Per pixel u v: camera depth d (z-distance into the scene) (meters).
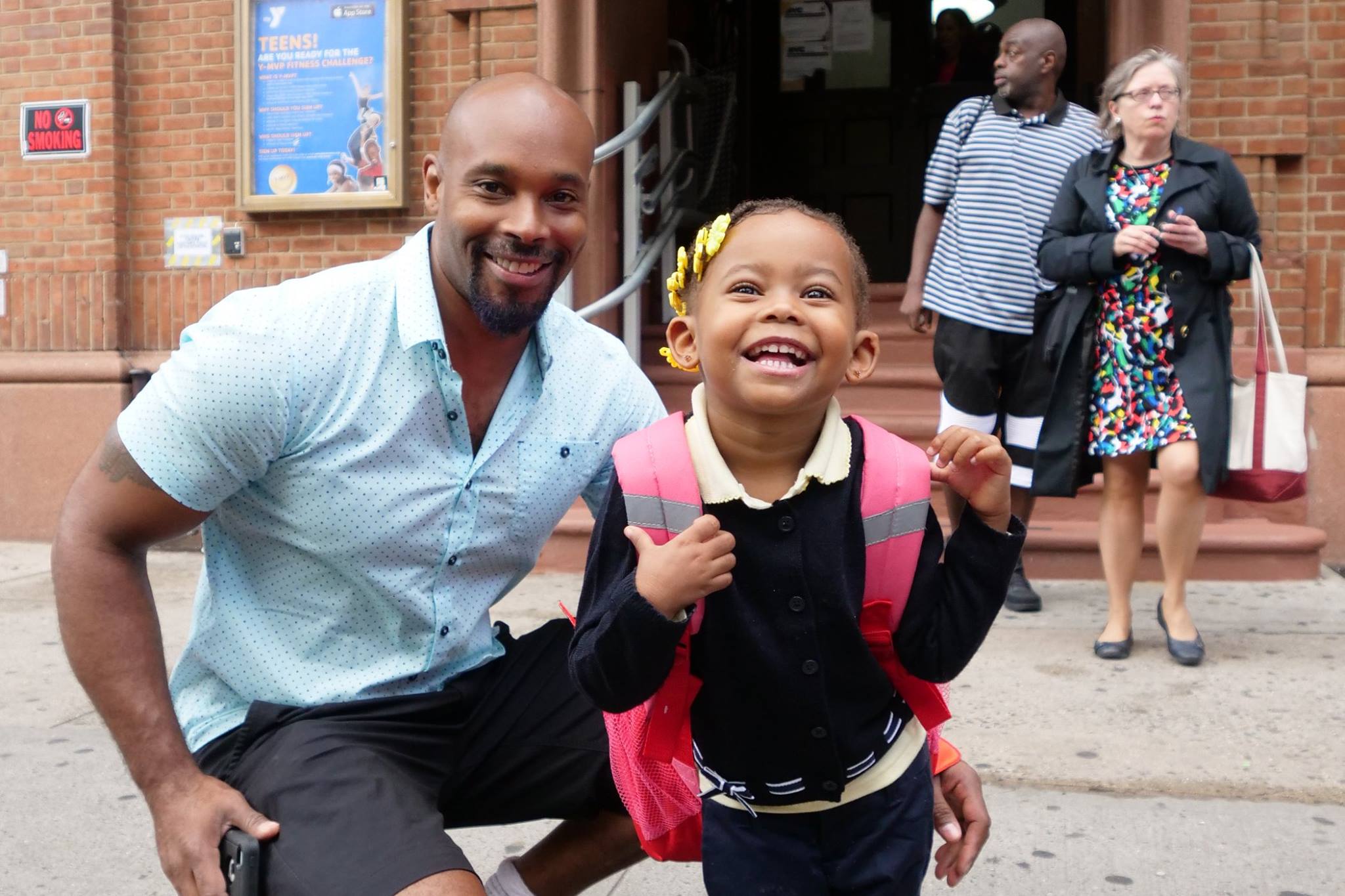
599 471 2.12
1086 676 4.03
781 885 1.80
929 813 1.83
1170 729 3.53
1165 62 4.04
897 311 6.89
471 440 1.98
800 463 1.74
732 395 1.64
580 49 6.13
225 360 1.77
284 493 1.88
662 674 1.59
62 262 6.84
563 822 2.23
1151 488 5.48
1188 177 4.04
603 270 6.31
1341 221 5.65
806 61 8.44
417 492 1.90
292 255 6.68
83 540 1.78
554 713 2.10
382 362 1.87
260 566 1.95
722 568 1.53
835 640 1.70
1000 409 4.96
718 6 8.32
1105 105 4.20
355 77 6.43
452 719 2.03
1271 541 5.35
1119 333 4.08
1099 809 3.05
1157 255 4.03
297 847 1.67
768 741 1.73
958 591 1.71
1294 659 4.20
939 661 1.73
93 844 2.97
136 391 6.79
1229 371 4.06
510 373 2.00
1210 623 4.69
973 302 4.76
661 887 2.79
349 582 1.93
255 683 1.95
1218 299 4.07
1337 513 5.70
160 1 6.76
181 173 6.79
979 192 4.77
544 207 1.84
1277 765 3.26
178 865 1.69
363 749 1.84
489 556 2.01
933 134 8.29
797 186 8.48
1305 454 4.02
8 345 6.91
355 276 1.91
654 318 7.26
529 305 1.87
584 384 2.07
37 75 6.84
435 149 6.43
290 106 6.51
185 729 1.99
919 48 8.31
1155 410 4.08
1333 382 5.64
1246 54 5.61
